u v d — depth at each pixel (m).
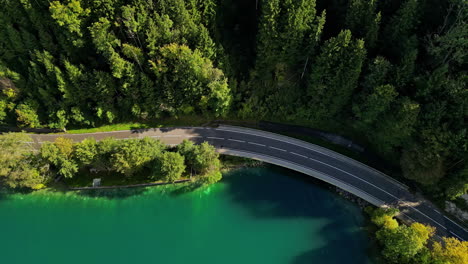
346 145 78.62
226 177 79.19
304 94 77.25
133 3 67.44
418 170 64.00
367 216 71.06
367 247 68.19
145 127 83.94
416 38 61.72
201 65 71.75
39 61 73.06
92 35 68.38
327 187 75.62
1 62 74.06
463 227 67.00
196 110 83.62
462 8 56.47
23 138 72.94
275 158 78.38
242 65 79.31
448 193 64.19
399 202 70.75
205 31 69.19
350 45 64.25
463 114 60.12
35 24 71.00
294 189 77.19
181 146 75.06
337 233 70.75
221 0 73.50
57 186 77.69
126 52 70.56
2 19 69.94
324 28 71.44
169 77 76.56
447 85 59.81
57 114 78.25
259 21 71.06
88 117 81.12
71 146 72.81
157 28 69.31
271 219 73.38
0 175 72.81
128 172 73.50
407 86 65.06
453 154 61.47
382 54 68.00
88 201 76.75
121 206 76.56
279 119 82.38
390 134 66.81
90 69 76.94
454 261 56.69
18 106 78.12
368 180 73.94
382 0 65.75
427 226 63.22
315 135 80.69
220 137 81.81
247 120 83.69
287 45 68.50
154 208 76.56
